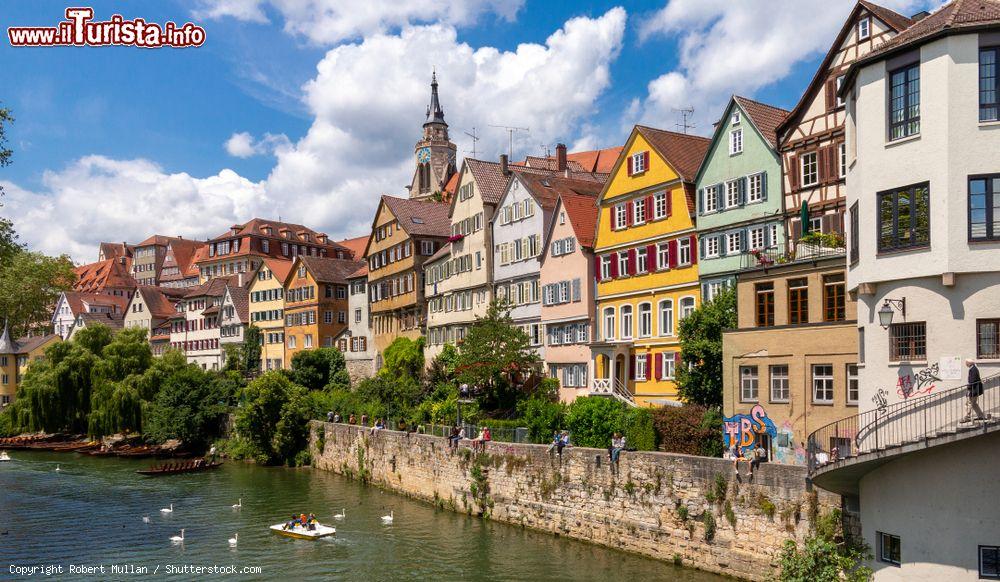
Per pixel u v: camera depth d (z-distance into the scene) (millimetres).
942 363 19812
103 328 86812
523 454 36844
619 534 31578
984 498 18703
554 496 34969
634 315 44969
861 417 22188
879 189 21344
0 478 56344
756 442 29656
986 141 19469
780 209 36156
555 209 51438
